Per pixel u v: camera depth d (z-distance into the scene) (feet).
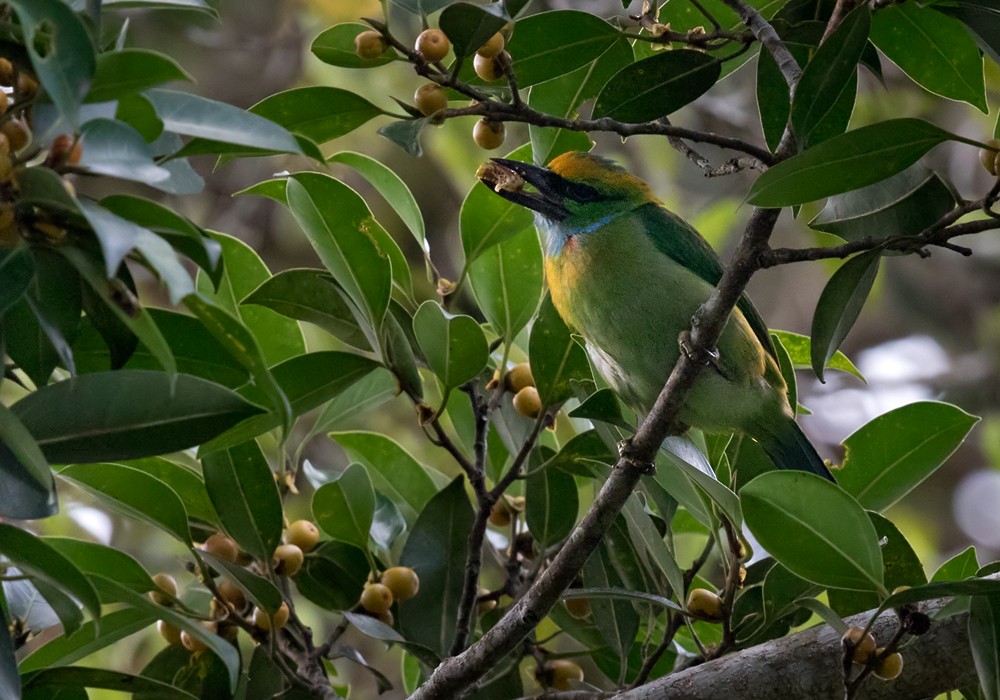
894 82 51.31
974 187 52.90
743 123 52.24
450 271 52.65
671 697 22.17
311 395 23.02
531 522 26.07
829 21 22.29
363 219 22.99
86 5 17.11
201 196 54.24
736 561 22.66
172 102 15.99
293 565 24.29
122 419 17.44
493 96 22.74
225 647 17.11
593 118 23.48
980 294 58.39
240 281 25.64
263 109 21.99
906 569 22.58
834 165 19.19
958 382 58.70
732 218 48.78
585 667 36.78
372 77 50.67
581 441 25.23
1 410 16.02
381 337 23.34
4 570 18.07
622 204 30.12
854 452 25.08
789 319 61.36
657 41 23.08
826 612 19.76
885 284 58.95
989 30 21.85
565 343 25.21
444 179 53.83
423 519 26.11
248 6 53.62
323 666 25.71
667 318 28.86
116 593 17.47
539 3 47.96
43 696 21.38
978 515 61.26
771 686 21.68
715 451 29.73
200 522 25.26
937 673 21.06
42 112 14.90
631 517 23.56
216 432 17.70
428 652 23.22
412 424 48.70
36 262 17.31
